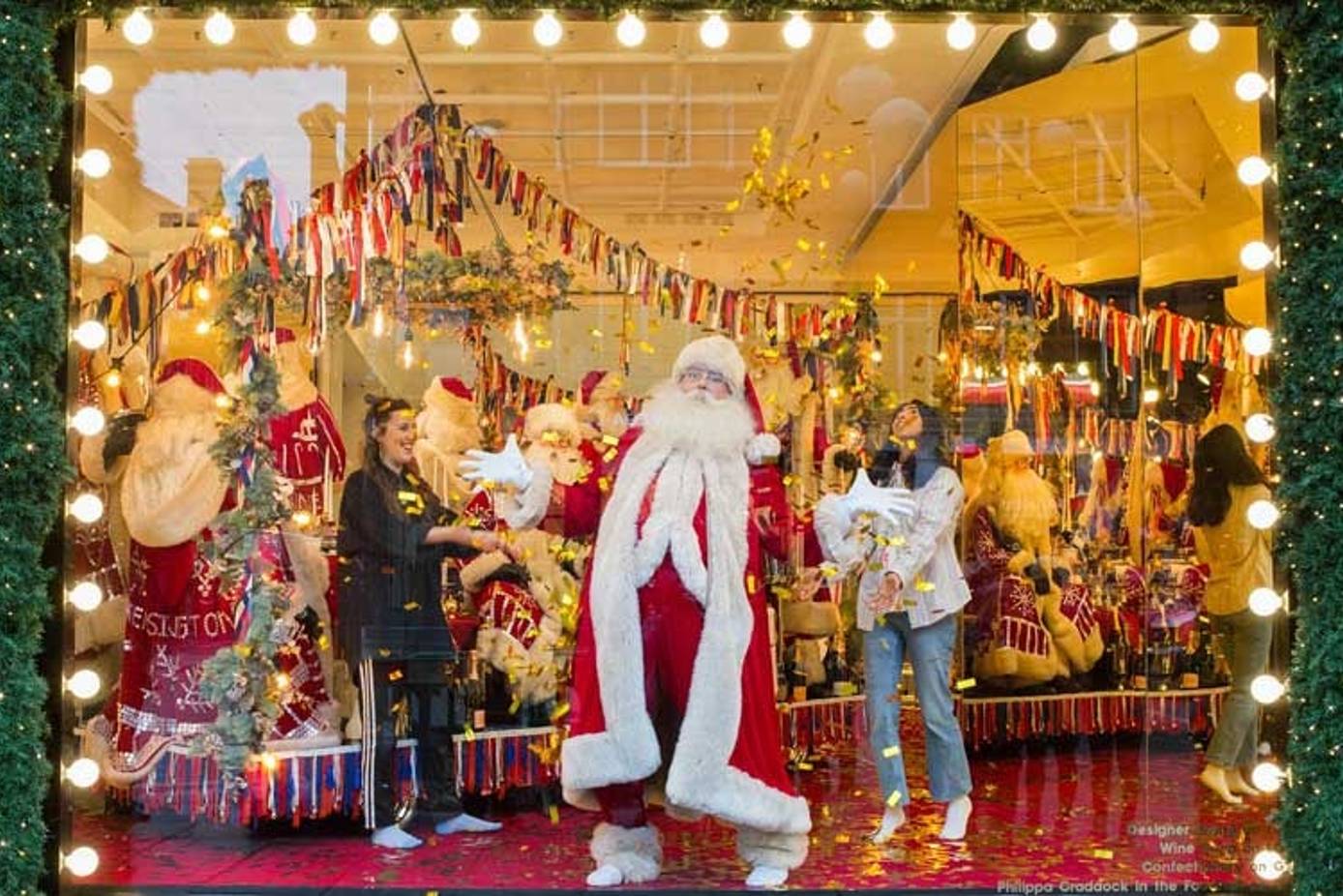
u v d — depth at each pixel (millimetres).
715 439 4219
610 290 5332
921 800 4738
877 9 4125
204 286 4848
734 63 4762
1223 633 4609
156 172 4734
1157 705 5117
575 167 5301
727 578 4059
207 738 4477
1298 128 3861
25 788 3715
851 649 4867
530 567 4699
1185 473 5090
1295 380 3838
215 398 4742
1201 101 4926
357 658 4672
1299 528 3854
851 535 4480
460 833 4598
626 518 4109
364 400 4988
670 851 4191
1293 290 3859
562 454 4730
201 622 4531
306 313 4996
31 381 3799
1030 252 5902
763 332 5531
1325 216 3818
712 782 3932
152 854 4391
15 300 3750
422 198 5180
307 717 4617
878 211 5637
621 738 3947
